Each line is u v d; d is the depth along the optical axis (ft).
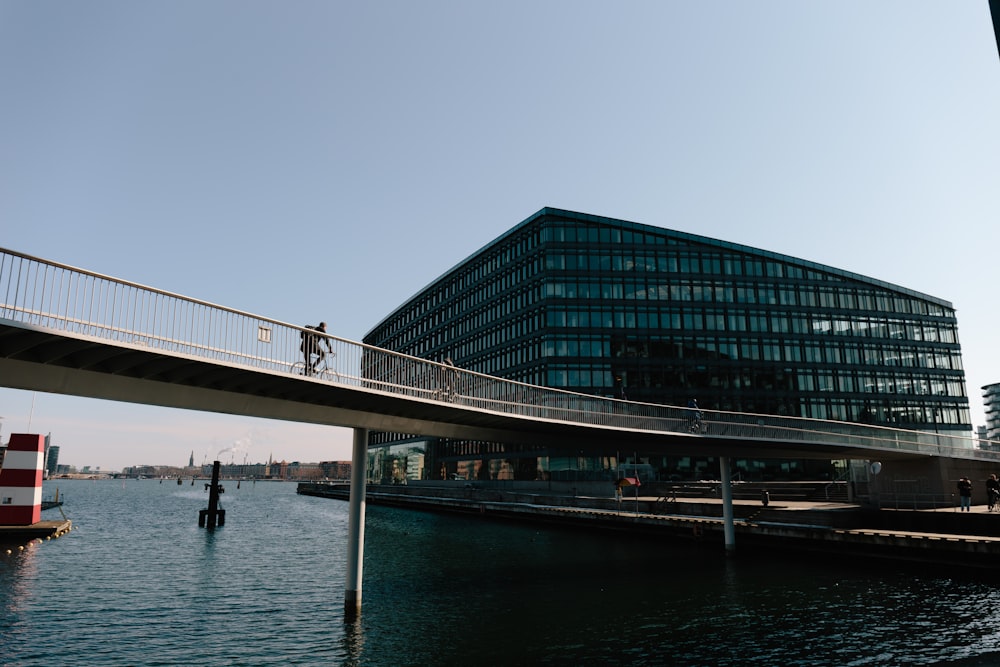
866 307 290.76
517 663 58.95
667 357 261.65
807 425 122.72
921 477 134.00
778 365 270.87
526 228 282.15
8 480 162.81
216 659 62.03
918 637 65.10
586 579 98.37
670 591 88.43
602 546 137.90
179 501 412.98
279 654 63.05
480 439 89.51
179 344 49.73
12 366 47.32
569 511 178.09
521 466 262.67
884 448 127.65
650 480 232.73
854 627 69.15
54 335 42.65
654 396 256.73
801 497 165.27
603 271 266.36
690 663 58.59
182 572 113.91
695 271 273.13
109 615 80.48
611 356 258.37
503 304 290.97
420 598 86.53
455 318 331.57
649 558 118.62
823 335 280.31
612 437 102.32
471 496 260.42
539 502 216.54
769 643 64.08
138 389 55.26
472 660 59.88
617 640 65.57
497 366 289.12
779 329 275.18
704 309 269.64
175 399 57.98
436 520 220.43
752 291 276.21
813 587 89.35
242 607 84.74
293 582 103.19
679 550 128.06
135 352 48.57
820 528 112.27
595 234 270.26
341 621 75.61
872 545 104.32
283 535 180.34
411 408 75.15
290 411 67.72
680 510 159.22
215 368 54.90
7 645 67.05
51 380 49.65
